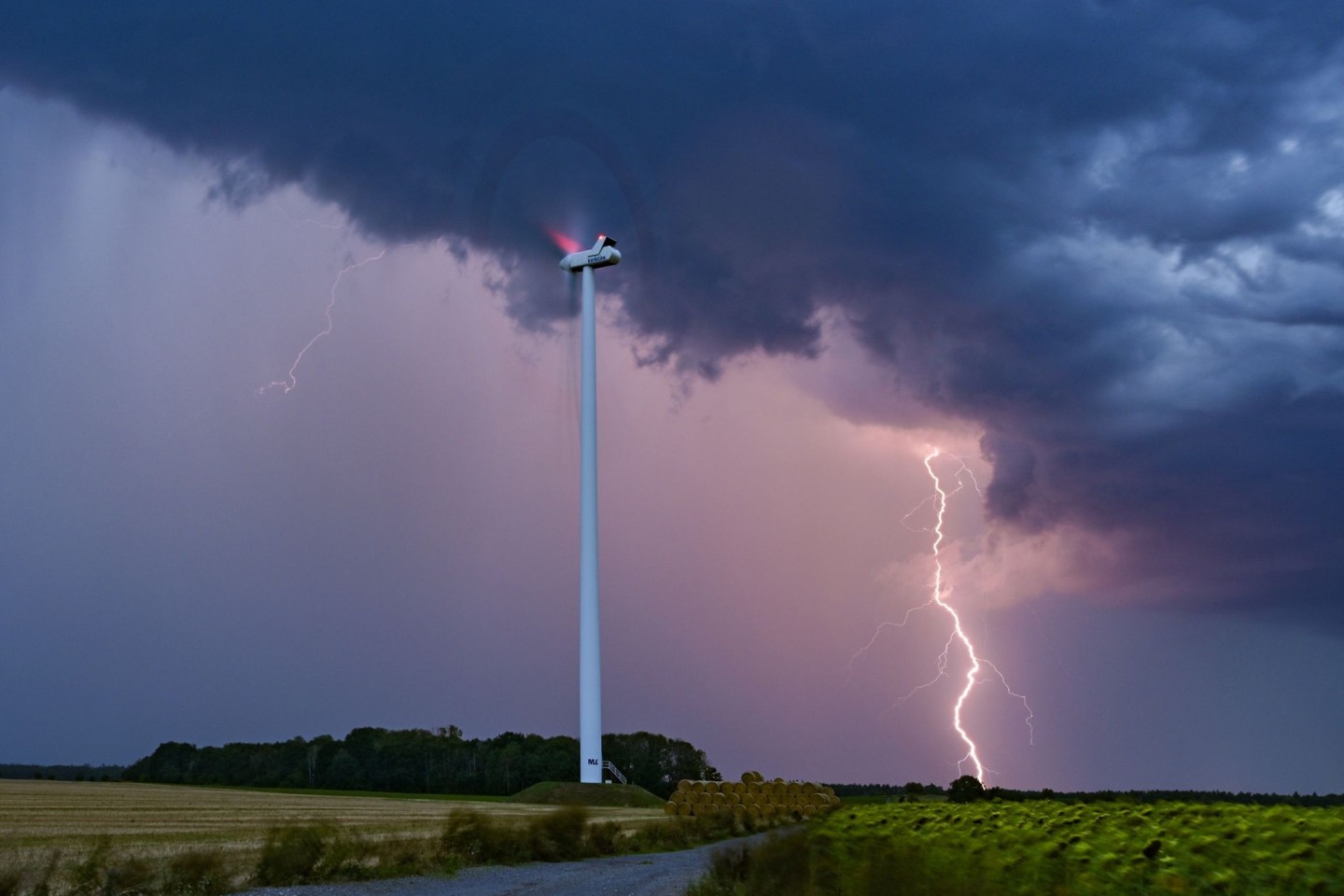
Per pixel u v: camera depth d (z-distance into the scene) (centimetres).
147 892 2161
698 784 6384
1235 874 1466
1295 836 1756
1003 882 1555
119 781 13212
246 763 14062
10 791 7294
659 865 3153
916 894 1587
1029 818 2436
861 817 2681
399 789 13688
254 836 3509
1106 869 1558
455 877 2661
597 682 9062
